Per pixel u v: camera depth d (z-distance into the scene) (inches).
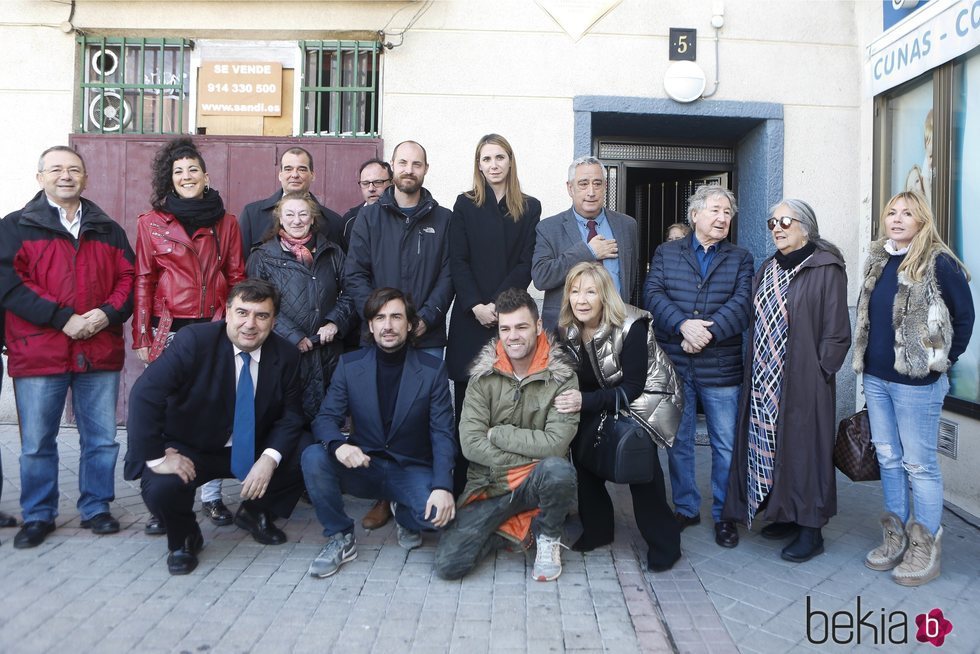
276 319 144.6
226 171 210.7
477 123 209.9
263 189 210.7
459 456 139.9
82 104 213.6
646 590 118.7
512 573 124.0
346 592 115.2
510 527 128.2
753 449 135.6
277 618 106.0
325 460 123.7
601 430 123.6
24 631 100.6
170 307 139.9
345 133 215.0
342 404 130.4
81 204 136.7
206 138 210.7
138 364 214.7
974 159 163.8
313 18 209.2
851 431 131.2
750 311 140.8
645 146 237.8
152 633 100.8
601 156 236.8
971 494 157.9
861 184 212.2
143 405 117.4
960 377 165.5
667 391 128.3
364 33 210.1
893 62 192.7
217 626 103.3
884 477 128.6
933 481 122.0
